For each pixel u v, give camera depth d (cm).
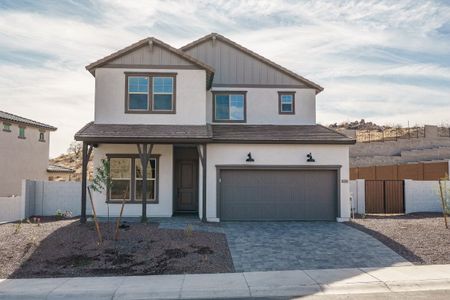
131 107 1716
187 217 1728
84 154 1540
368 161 3094
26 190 1789
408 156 3058
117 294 812
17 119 2962
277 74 2022
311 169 1689
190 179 1912
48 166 3459
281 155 1678
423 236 1278
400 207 1956
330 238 1307
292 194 1689
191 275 940
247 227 1511
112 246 1149
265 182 1688
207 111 1978
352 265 1021
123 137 1537
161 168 1762
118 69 1719
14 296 805
